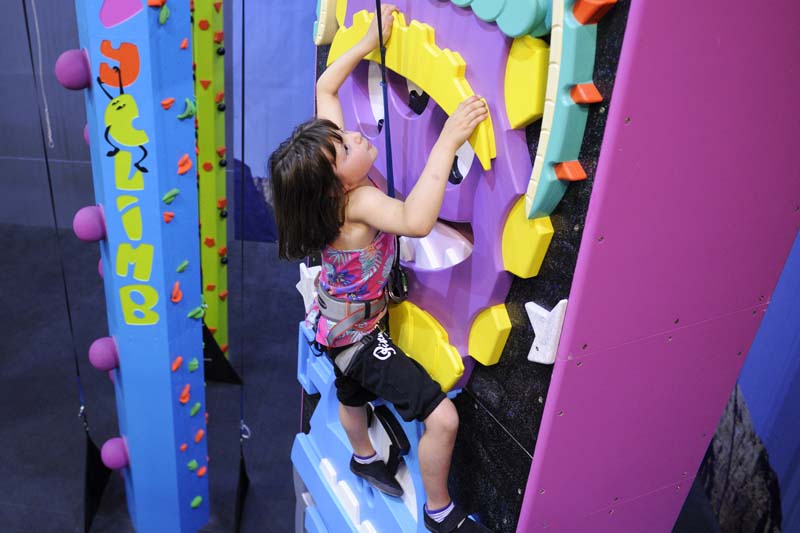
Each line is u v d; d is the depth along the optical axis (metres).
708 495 3.12
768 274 1.60
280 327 4.59
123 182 2.21
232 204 5.64
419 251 1.73
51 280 4.97
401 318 1.77
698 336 1.59
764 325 2.75
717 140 1.31
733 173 1.38
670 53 1.17
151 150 2.17
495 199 1.42
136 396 2.57
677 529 2.95
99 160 2.23
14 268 5.09
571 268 1.33
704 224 1.41
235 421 3.73
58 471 3.34
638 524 1.88
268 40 4.92
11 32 5.09
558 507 1.65
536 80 1.27
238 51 4.99
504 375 1.58
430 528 1.71
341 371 1.71
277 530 3.08
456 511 1.69
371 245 1.57
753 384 2.79
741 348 1.70
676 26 1.15
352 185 1.52
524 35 1.27
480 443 1.72
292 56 4.96
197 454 2.83
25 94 5.30
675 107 1.22
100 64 2.05
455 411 1.61
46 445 3.49
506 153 1.36
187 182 2.34
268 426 3.71
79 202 5.71
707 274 1.50
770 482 2.53
